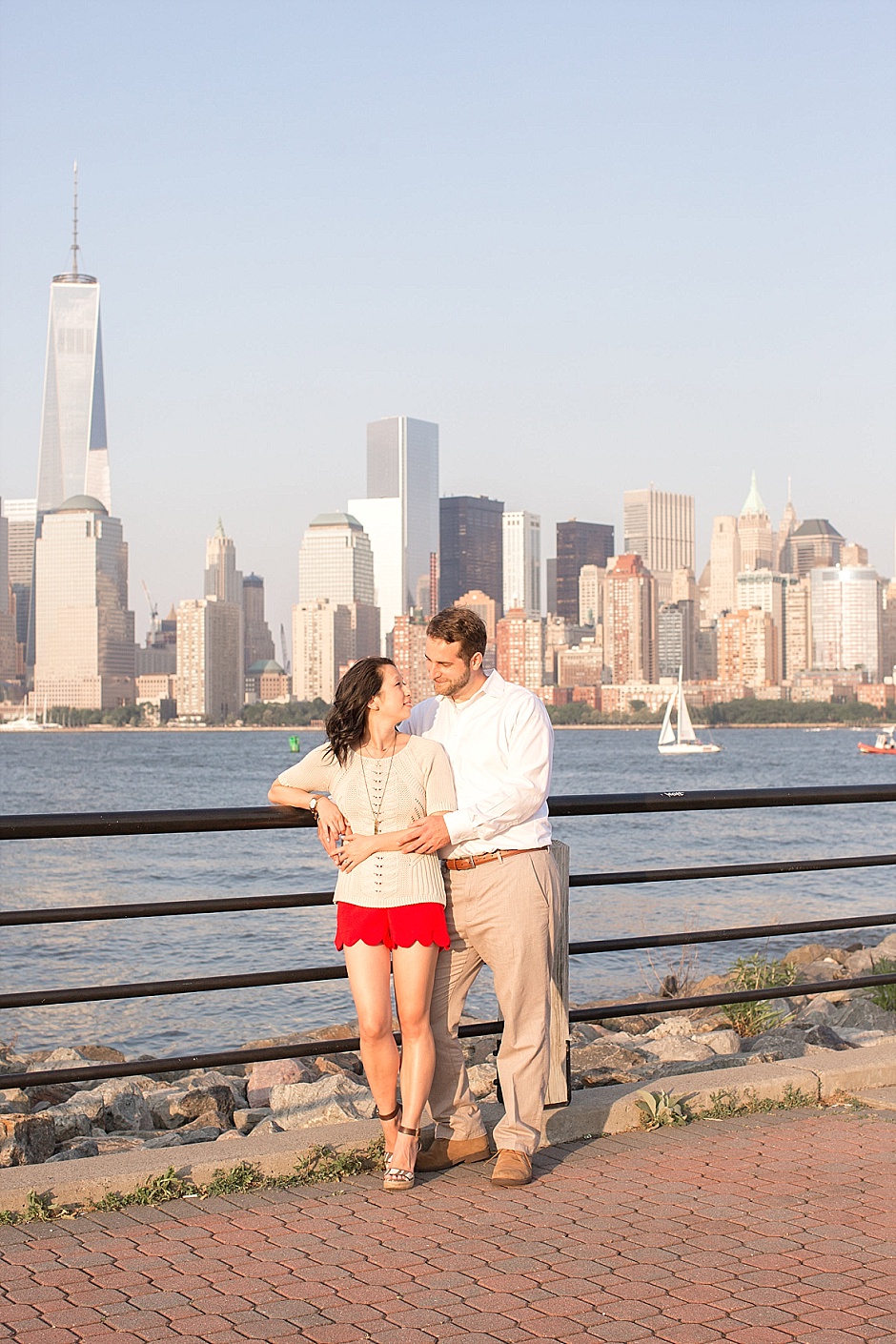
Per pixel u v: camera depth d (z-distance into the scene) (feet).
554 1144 17.53
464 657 16.38
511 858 16.17
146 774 368.48
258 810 16.49
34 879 109.81
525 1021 16.25
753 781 326.44
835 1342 11.63
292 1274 13.01
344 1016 50.47
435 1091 16.71
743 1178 15.93
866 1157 16.72
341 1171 16.20
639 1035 34.60
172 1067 16.38
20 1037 47.85
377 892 15.71
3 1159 22.65
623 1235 14.05
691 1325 11.94
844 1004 39.47
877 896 84.48
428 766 15.88
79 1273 13.05
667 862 118.42
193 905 16.40
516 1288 12.70
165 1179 15.28
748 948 63.36
